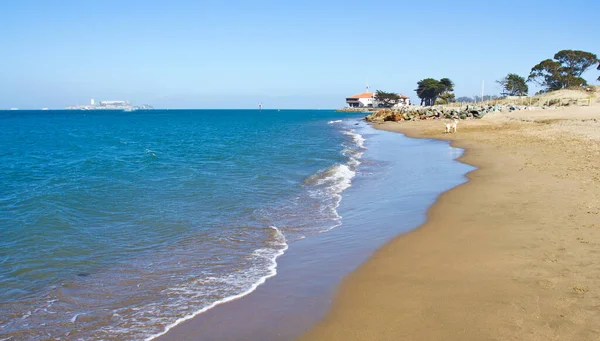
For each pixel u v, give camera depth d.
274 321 5.88
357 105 199.00
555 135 29.81
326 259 8.30
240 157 25.56
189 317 6.11
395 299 6.28
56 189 15.41
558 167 16.56
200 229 10.60
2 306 6.56
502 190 13.23
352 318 5.81
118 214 12.02
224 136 47.62
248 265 8.16
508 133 35.22
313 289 6.89
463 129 43.12
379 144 33.72
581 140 25.55
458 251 8.13
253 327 5.76
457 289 6.44
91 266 8.23
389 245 8.88
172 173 19.33
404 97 171.00
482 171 17.53
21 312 6.37
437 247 8.49
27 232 10.23
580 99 69.25
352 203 13.16
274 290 6.93
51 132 60.97
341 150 29.28
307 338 5.38
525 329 5.13
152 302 6.64
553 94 82.50
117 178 17.98
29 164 24.61
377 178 17.53
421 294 6.38
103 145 37.81
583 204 10.67
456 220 10.34
